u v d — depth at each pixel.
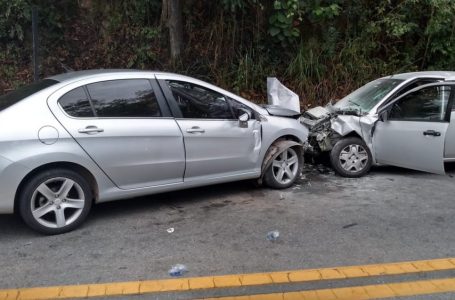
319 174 7.18
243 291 3.70
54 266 4.12
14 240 4.68
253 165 6.09
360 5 11.16
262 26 10.59
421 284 3.81
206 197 6.03
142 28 10.45
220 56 10.45
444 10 10.45
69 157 4.72
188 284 3.79
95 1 10.62
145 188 5.29
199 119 5.57
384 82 7.82
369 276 3.94
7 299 3.56
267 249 4.45
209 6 10.68
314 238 4.71
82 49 10.44
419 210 5.56
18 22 9.91
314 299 3.59
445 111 6.73
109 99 5.07
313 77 10.69
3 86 9.56
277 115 6.37
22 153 4.51
